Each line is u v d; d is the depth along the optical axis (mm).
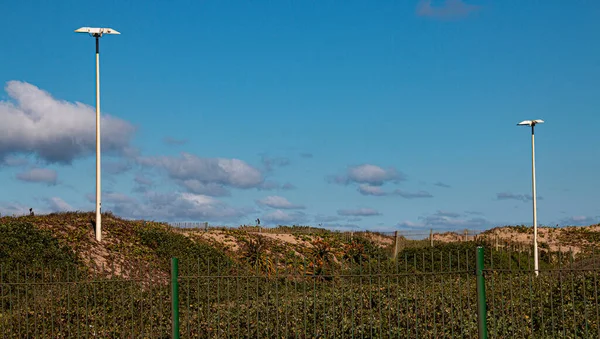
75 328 13461
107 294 14383
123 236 33688
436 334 11922
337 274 11430
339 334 12516
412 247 43844
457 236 52719
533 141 37312
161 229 38875
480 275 10594
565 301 13117
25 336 13219
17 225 29188
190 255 34062
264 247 35906
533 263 36500
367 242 44094
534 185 36844
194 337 12727
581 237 51219
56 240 29062
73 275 24531
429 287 14438
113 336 12055
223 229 47000
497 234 53656
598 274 13562
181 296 14883
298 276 11414
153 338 12812
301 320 12867
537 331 12281
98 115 31578
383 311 13148
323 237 47750
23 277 20594
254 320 12977
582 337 11727
